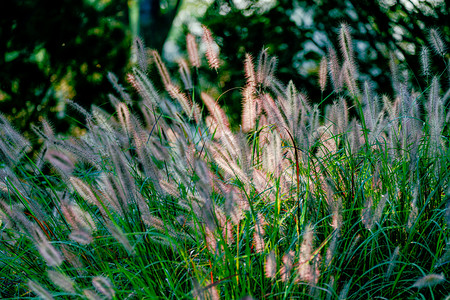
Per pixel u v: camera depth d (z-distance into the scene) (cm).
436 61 185
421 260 134
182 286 132
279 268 126
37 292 116
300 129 136
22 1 280
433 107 138
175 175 142
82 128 252
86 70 288
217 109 143
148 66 152
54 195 143
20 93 276
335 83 149
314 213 133
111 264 135
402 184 137
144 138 138
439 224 135
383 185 140
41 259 137
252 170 132
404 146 142
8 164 139
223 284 123
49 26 285
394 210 133
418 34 309
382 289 129
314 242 130
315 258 121
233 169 130
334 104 149
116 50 291
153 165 134
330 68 148
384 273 126
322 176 141
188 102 147
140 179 148
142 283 125
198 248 131
